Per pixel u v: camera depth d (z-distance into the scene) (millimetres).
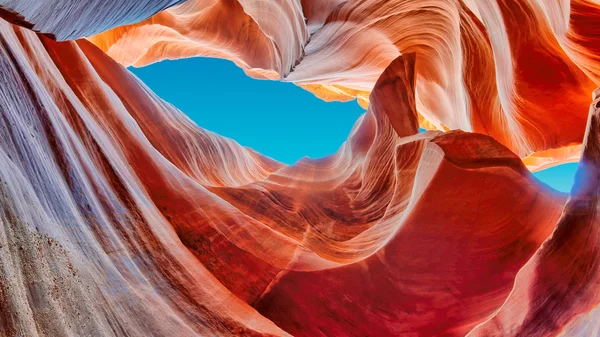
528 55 8344
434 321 5957
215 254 6594
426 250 6496
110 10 3521
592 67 7527
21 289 2316
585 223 3770
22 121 3795
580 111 8938
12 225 2578
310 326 6027
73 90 6883
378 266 6625
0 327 1956
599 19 6465
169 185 7344
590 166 3748
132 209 5504
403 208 8617
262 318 5887
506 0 7844
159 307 4293
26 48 5176
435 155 6910
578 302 3512
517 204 6426
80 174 4613
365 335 5957
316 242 8977
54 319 2477
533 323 3971
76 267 3223
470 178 6547
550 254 4176
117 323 3352
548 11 7188
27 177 3311
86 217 4234
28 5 2475
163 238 5797
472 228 6438
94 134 5898
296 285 6480
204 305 5207
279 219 9586
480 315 5789
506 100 9688
